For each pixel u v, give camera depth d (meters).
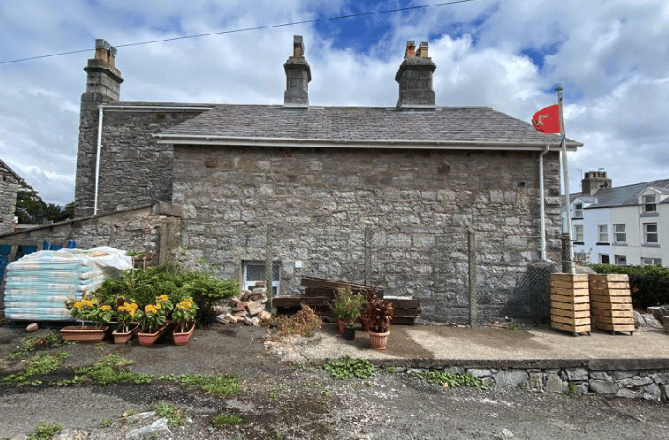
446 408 3.96
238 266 7.50
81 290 5.38
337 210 7.64
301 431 3.19
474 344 5.50
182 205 7.60
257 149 7.73
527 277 7.38
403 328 6.52
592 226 24.20
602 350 5.28
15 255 6.79
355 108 10.30
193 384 3.90
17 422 3.07
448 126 8.48
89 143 10.06
